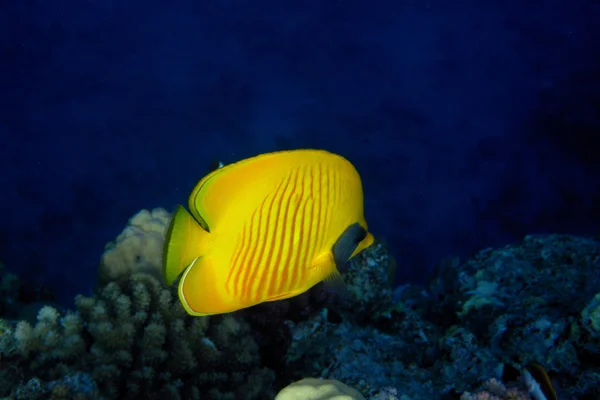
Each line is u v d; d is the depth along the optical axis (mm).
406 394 1086
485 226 3469
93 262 2986
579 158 3951
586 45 5242
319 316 1296
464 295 1560
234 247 606
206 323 1087
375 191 3738
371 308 1527
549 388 997
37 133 4109
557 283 1433
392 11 6039
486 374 1165
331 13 5926
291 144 4141
